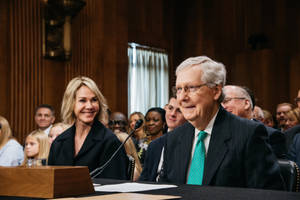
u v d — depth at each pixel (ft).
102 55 32.63
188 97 7.67
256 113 16.71
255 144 7.47
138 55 38.83
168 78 41.47
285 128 22.21
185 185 6.12
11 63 26.35
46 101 28.04
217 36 43.86
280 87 45.57
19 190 5.38
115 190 5.69
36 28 27.71
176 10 43.57
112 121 21.34
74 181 5.37
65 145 10.53
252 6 48.14
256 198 4.49
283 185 7.29
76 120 10.77
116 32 34.76
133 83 38.14
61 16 28.14
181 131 8.40
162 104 40.65
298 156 13.73
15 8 26.78
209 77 7.59
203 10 42.83
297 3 47.75
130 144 13.93
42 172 5.25
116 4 34.99
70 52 28.37
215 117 7.88
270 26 48.52
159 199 4.48
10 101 26.20
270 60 44.37
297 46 47.24
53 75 28.66
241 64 45.37
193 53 42.63
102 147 10.29
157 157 8.98
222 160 7.50
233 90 12.77
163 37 41.68
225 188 5.58
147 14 40.16
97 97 10.65
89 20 31.58
